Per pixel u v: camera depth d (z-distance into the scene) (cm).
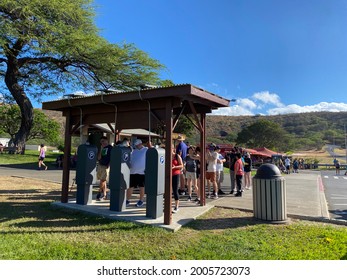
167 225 512
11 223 522
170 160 527
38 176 1361
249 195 909
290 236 470
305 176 2086
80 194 685
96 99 626
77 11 1964
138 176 662
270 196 558
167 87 523
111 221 548
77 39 1814
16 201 730
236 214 628
